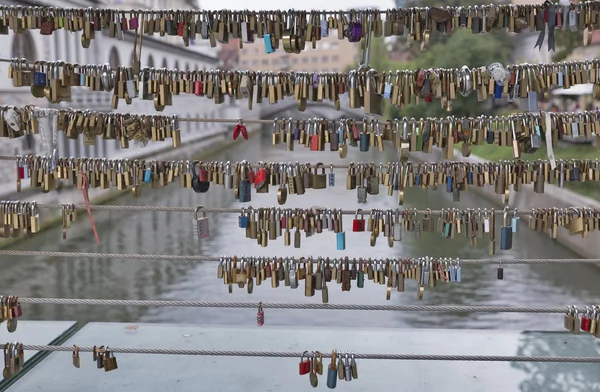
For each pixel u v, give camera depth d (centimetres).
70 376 372
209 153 3341
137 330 443
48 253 309
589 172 300
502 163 303
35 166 305
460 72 289
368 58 292
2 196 1630
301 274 315
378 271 312
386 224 308
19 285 1382
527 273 1502
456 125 298
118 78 295
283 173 306
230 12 288
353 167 305
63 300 314
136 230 1866
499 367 384
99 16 291
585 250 1574
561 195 1828
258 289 1399
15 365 319
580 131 292
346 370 315
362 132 297
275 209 309
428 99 297
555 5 279
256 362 391
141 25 290
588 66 285
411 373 375
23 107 303
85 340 424
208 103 3578
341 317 1288
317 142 298
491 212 306
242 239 1711
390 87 290
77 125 301
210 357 398
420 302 1331
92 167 308
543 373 374
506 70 286
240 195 306
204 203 2206
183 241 1723
